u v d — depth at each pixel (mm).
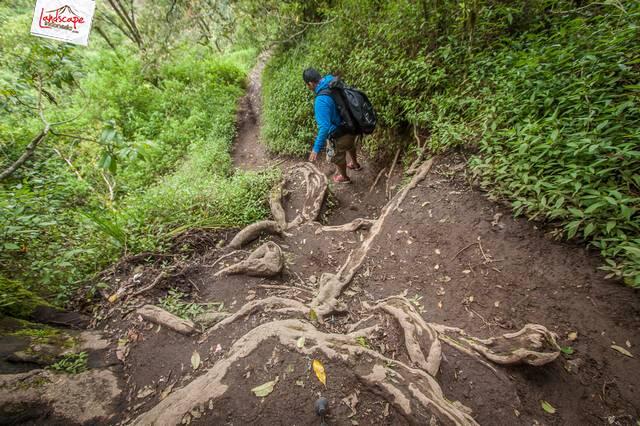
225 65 12750
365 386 1853
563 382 1940
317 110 4172
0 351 2051
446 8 4578
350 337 2260
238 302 2836
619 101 2760
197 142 7930
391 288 3047
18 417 1746
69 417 1809
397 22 5117
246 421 1741
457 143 3912
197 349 2293
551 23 3953
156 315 2527
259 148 8391
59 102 8656
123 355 2279
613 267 2297
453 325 2490
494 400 1882
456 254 3061
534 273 2592
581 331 2160
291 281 3244
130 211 4109
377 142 5586
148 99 9359
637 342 2020
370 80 5312
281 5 8414
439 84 4484
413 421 1656
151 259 3336
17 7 8219
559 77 3197
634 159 2383
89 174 5738
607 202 2283
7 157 4887
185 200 4410
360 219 4297
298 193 5266
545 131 3102
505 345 2111
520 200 2920
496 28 4227
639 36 2809
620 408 1807
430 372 2006
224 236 3908
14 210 3010
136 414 1866
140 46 11297
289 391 1854
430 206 3631
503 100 3561
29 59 4219
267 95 9484
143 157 3074
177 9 10578
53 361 2123
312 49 7922
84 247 3361
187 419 1744
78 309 2756
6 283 2621
